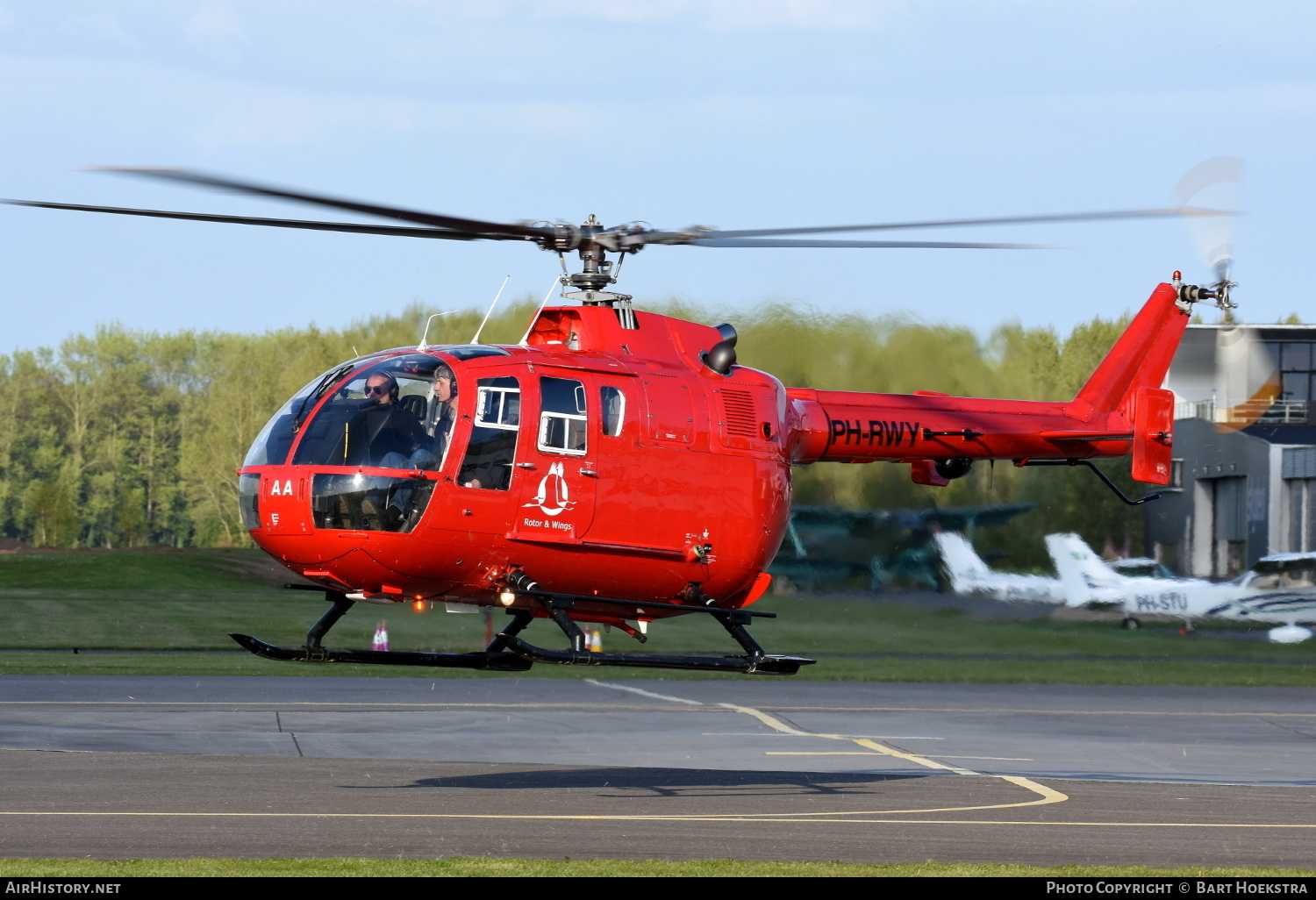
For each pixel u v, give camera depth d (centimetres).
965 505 13538
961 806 4375
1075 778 5153
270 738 5722
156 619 13138
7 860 3086
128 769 4684
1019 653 11431
